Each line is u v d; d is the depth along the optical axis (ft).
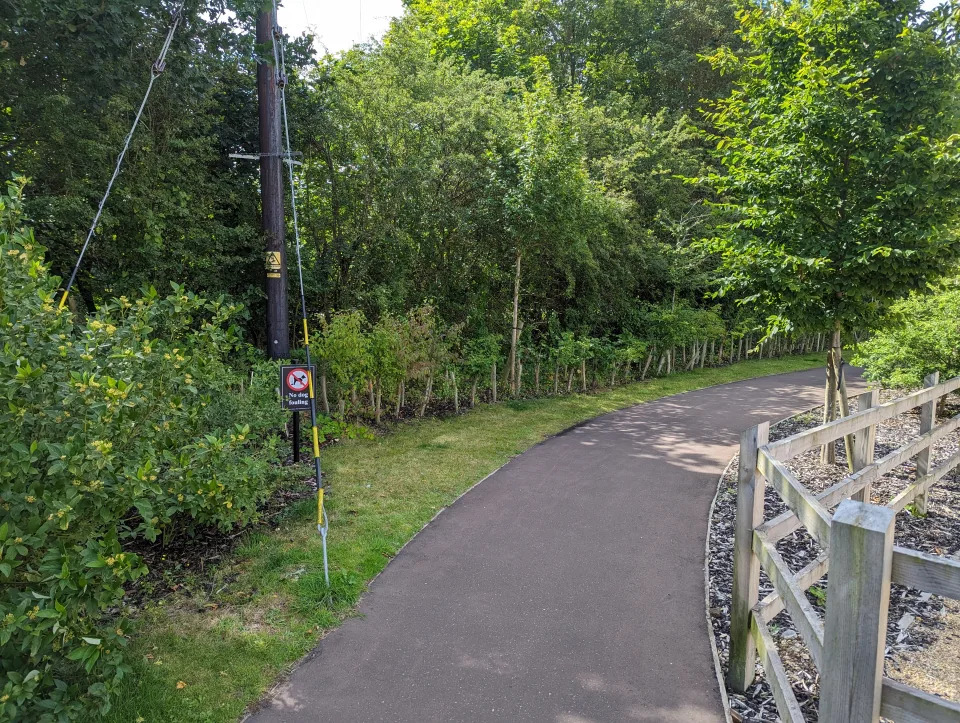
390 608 15.76
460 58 74.08
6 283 11.78
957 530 21.95
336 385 35.19
